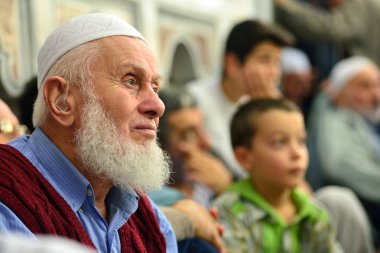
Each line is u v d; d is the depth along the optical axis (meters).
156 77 2.37
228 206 3.83
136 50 2.31
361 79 6.83
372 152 6.69
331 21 7.67
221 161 5.07
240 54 5.26
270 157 3.88
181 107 4.37
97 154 2.24
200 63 6.21
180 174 4.34
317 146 6.61
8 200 2.10
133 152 2.25
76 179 2.27
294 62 6.94
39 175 2.22
